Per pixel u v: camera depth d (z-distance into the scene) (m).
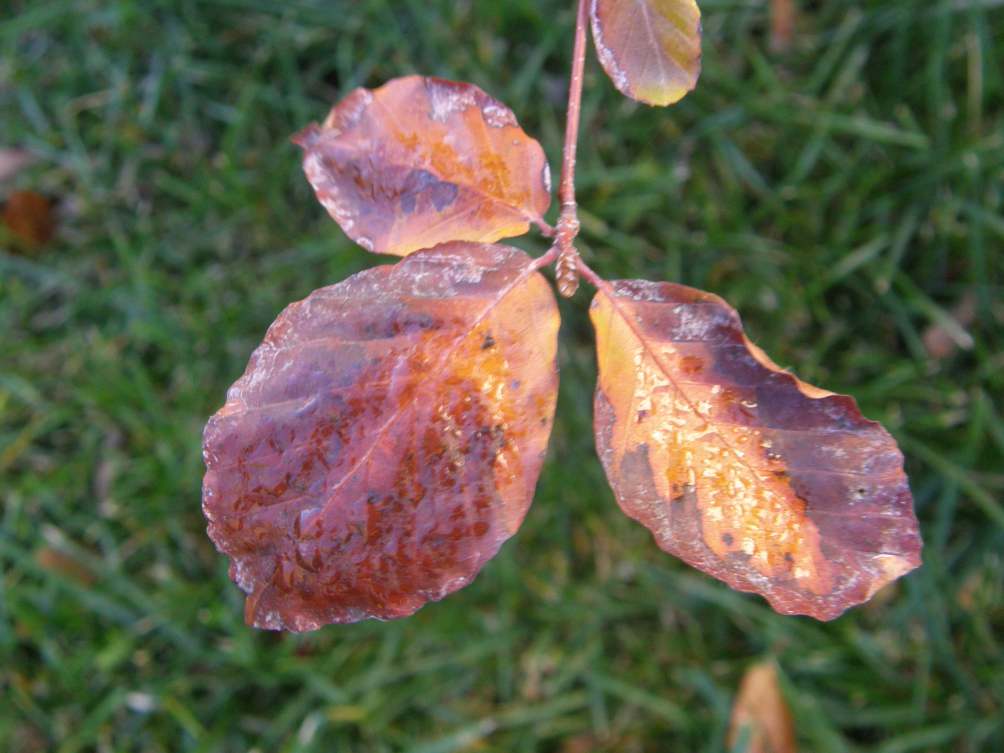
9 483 0.48
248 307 0.48
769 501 0.18
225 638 0.46
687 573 0.44
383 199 0.20
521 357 0.18
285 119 0.49
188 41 0.49
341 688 0.44
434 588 0.18
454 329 0.18
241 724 0.45
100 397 0.47
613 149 0.47
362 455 0.18
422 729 0.45
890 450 0.18
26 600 0.46
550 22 0.46
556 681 0.44
